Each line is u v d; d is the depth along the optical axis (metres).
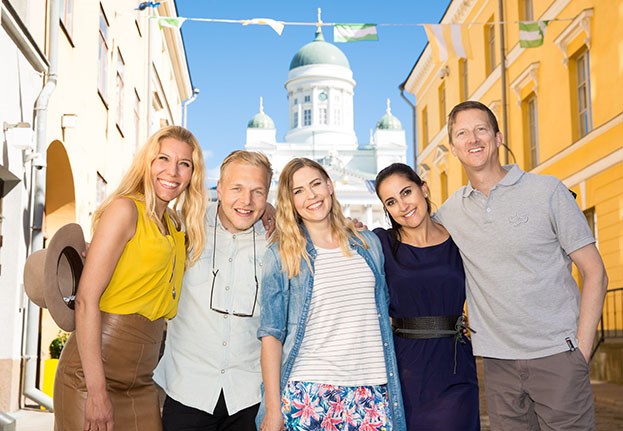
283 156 78.50
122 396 3.11
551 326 3.33
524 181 3.46
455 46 9.98
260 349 3.52
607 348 10.98
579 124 13.45
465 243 3.55
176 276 3.30
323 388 3.23
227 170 3.44
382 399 3.31
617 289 11.19
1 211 7.54
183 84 28.95
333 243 3.49
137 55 16.84
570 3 13.42
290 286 3.40
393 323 3.65
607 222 12.17
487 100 18.16
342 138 86.31
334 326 3.32
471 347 3.60
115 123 13.69
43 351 9.44
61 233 3.02
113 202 3.08
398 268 3.57
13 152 7.32
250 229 3.58
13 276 7.52
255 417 3.43
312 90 89.19
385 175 3.61
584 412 3.31
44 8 8.49
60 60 9.25
